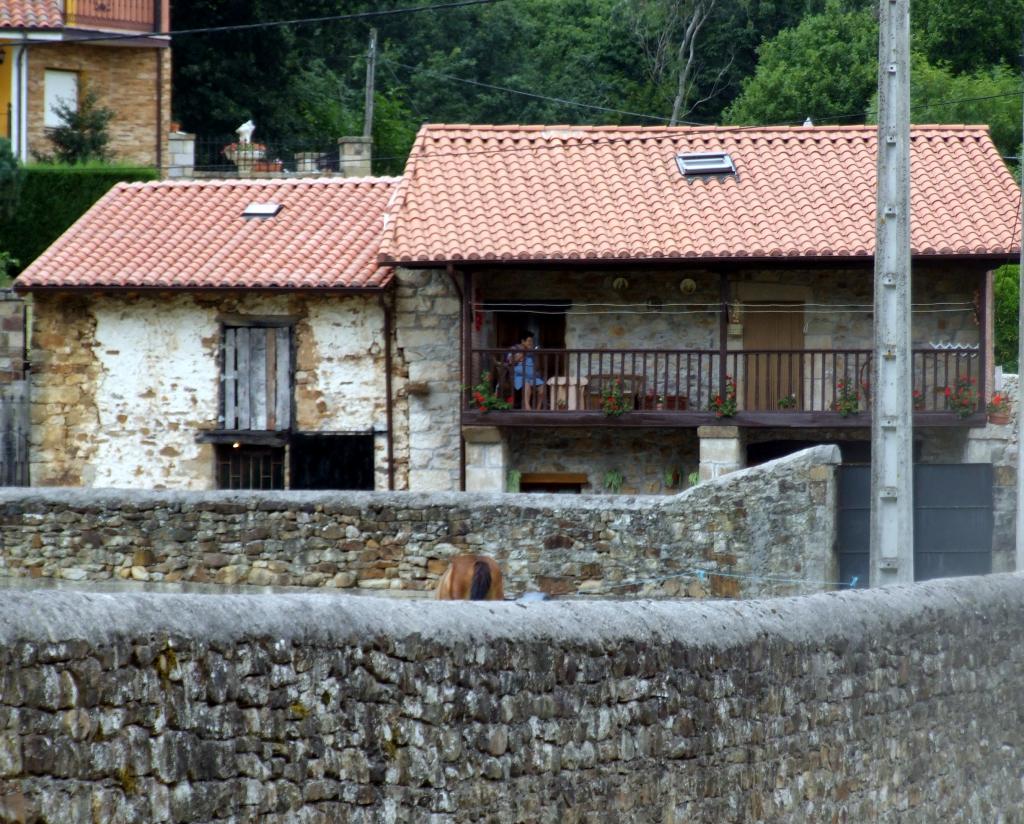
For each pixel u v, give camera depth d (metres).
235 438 102.06
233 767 20.81
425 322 100.75
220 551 63.94
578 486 101.00
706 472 95.19
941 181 100.31
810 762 32.62
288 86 190.12
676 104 199.38
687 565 62.16
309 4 189.62
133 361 103.31
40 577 64.75
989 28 184.88
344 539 63.31
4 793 17.98
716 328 100.25
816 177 101.56
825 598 34.75
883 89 54.94
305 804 21.77
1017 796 41.97
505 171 103.31
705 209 98.81
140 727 19.66
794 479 63.12
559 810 25.84
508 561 62.38
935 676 37.94
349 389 101.44
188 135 156.88
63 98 153.62
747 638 30.73
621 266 96.69
